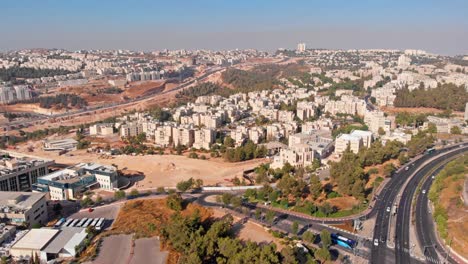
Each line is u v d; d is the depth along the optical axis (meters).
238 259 194.75
